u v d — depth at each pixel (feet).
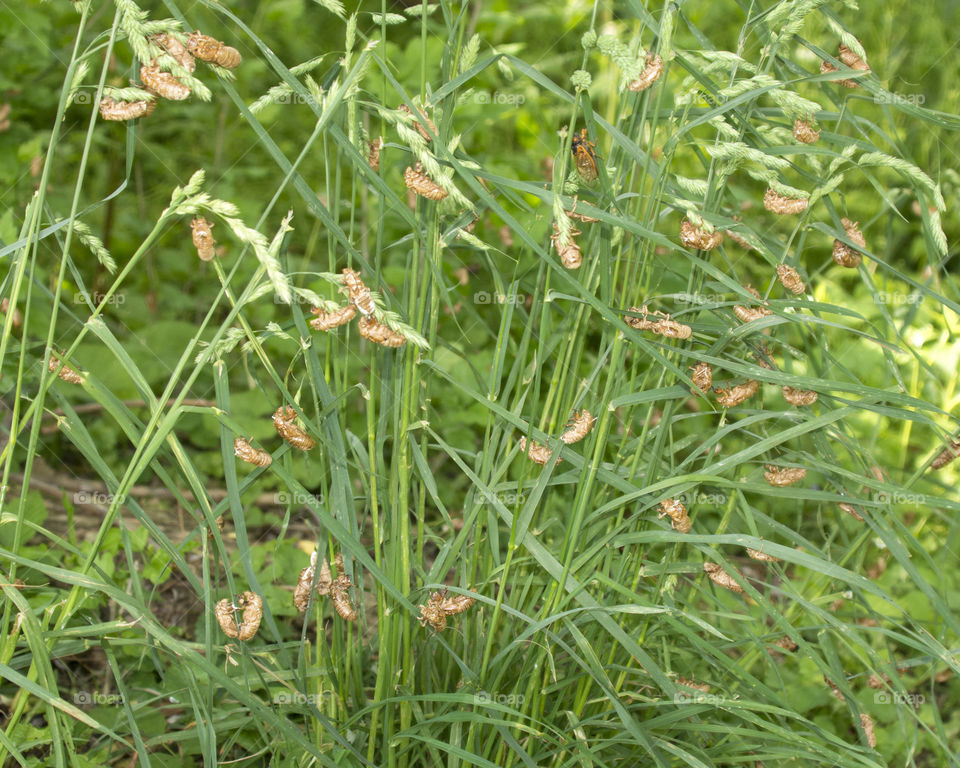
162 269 5.28
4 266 4.13
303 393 4.48
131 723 2.87
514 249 4.80
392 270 4.91
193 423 4.64
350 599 3.11
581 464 3.04
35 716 3.59
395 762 3.21
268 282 2.73
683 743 3.19
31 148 4.83
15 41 5.21
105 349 4.67
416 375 3.03
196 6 5.68
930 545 4.32
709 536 2.94
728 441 4.15
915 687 4.04
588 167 2.96
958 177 3.36
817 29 5.89
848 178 5.91
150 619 2.80
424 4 2.88
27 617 2.72
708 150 2.87
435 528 4.14
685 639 3.38
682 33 6.20
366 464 3.17
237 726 3.26
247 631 2.93
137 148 5.47
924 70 6.47
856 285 5.76
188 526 4.34
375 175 2.83
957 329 4.82
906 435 4.48
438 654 3.32
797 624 3.69
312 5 6.01
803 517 4.38
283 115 5.95
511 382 3.12
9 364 4.00
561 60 5.93
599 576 3.02
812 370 3.48
